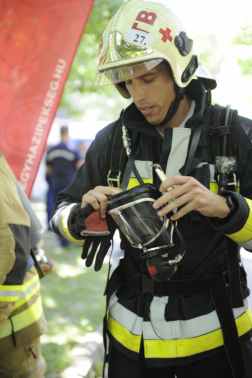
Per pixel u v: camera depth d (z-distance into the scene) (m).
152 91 1.31
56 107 2.53
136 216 1.17
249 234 1.19
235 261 1.34
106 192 1.35
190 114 1.46
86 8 2.52
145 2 1.33
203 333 1.32
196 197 1.16
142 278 1.39
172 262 1.20
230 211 1.18
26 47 2.53
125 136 1.43
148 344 1.34
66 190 1.64
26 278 1.64
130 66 1.27
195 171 1.32
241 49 7.06
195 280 1.35
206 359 1.35
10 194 1.46
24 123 2.53
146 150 1.42
